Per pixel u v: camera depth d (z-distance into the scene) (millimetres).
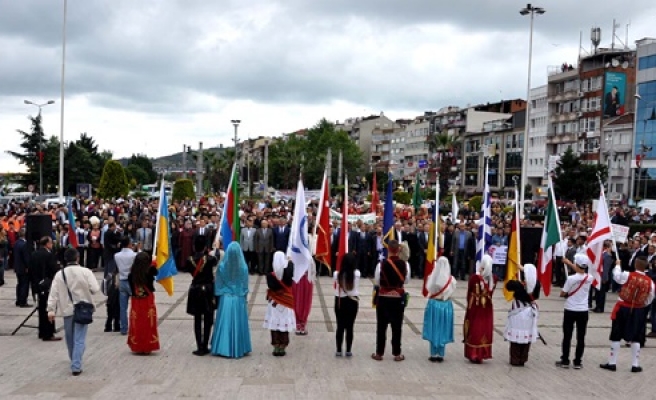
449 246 21750
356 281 10711
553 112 80688
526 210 49062
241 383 9008
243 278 10758
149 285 10688
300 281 12641
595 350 12289
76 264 9625
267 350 11281
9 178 85625
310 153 118562
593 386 9562
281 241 21344
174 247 22344
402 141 133125
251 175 105812
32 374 9422
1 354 10734
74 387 8695
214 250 11289
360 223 22078
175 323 13641
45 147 71438
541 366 10805
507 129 90812
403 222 23141
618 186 64500
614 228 18984
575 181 52906
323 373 9742
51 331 11828
